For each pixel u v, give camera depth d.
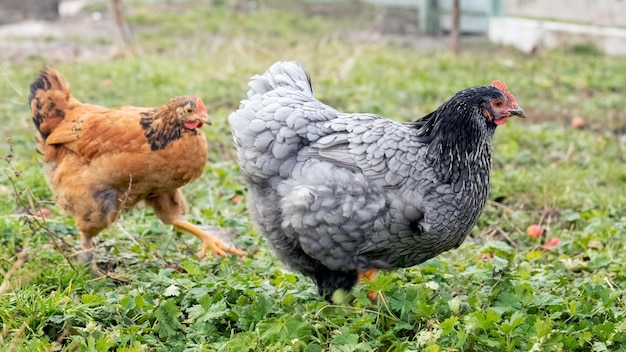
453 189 1.97
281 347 1.87
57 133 2.29
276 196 1.99
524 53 5.08
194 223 2.54
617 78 4.32
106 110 2.29
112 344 1.88
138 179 2.23
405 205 1.94
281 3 6.39
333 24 5.82
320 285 2.08
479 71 4.51
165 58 4.61
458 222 1.99
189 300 2.06
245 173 2.01
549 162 3.23
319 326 1.95
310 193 1.92
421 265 2.24
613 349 1.93
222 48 4.89
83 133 2.25
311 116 2.00
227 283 2.10
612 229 2.54
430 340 1.88
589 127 3.68
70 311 1.99
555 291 2.14
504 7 5.52
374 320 1.98
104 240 2.40
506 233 2.66
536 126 3.58
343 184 1.93
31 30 5.64
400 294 2.00
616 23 5.01
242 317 1.98
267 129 1.97
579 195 2.87
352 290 2.04
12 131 3.29
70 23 5.93
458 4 4.90
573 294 2.13
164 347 1.92
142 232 2.43
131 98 3.70
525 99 4.06
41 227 2.25
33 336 1.93
